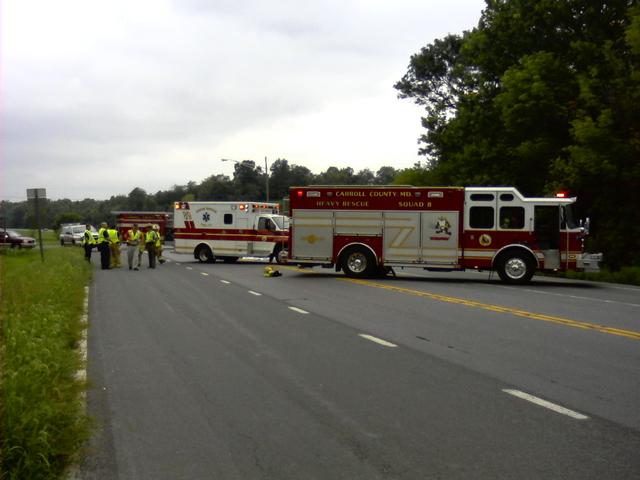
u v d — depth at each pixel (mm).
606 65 31125
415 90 55000
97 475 5176
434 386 7852
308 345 10508
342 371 8656
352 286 20594
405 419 6539
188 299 17078
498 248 22047
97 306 15648
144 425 6410
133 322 13062
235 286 20688
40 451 5148
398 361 9266
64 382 7609
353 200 23375
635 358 9453
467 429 6211
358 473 5141
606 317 13664
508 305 15703
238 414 6750
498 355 9680
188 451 5684
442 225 22516
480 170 37062
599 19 33281
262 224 33344
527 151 32812
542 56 32344
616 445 5762
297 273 26156
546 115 32406
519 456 5484
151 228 30016
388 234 23062
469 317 13633
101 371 8727
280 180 105812
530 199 21906
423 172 52125
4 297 12125
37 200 25906
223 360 9383
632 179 28578
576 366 8930
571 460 5395
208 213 34000
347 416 6648
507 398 7309
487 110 37938
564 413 6730
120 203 157000
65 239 61469
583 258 21703
